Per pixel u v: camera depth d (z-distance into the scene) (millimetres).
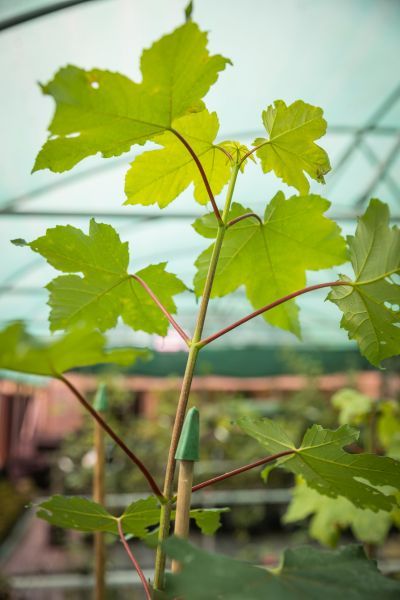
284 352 7812
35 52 3047
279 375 7875
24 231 4699
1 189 3996
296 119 915
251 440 7219
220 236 890
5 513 7043
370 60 3443
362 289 892
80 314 1038
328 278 6508
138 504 908
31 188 4008
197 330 859
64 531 6508
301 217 959
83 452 7215
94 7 2803
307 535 6156
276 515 6895
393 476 865
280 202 951
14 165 3721
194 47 713
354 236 880
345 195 5000
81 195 4223
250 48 3301
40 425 12336
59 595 4699
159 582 777
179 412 820
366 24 3145
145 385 8938
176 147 943
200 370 7598
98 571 1583
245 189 4676
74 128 789
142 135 834
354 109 3920
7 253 5059
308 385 7867
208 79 769
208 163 989
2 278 5656
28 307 7062
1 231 4668
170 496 798
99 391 1580
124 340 7980
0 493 7762
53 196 4188
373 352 961
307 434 877
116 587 4512
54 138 812
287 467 933
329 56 3393
